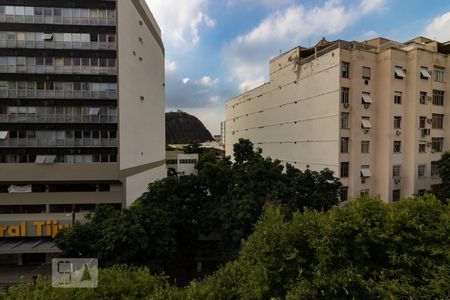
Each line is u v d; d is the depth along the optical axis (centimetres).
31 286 756
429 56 2483
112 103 2497
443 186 2314
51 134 2447
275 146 3497
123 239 1358
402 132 2448
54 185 2506
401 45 2720
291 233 825
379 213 850
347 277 690
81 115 2473
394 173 2430
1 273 2184
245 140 2148
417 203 906
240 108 4694
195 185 2053
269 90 3634
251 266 816
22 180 2381
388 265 791
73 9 2442
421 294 699
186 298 735
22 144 2405
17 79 2400
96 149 2494
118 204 2581
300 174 1889
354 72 2359
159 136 3841
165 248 1518
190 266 2081
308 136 2791
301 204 1716
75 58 2456
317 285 694
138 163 2908
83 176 2441
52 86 2441
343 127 2383
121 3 2489
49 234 2348
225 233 1738
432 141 2588
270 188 1708
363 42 2980
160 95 3897
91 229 1501
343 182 2409
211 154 5975
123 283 777
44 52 2422
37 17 2412
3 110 2400
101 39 2469
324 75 2525
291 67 3080
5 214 2433
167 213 1670
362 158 2427
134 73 2792
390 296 667
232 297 771
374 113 2470
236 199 1678
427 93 2497
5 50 2383
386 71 2375
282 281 758
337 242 757
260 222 954
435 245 774
